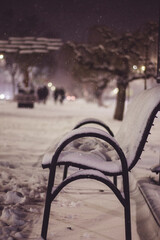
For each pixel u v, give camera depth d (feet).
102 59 51.42
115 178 13.07
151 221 9.29
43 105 119.85
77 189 13.43
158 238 8.18
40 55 60.75
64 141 8.52
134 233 9.17
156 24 45.03
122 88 53.67
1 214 10.25
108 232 9.21
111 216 10.46
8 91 193.88
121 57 49.44
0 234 8.62
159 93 8.77
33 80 156.04
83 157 9.01
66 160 8.82
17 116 59.98
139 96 11.86
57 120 53.36
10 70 132.36
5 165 17.01
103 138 8.54
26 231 9.08
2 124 43.57
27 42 60.90
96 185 14.10
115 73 51.44
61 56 54.54
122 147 10.91
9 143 26.35
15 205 10.94
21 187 13.17
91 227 9.56
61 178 15.25
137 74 50.21
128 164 9.02
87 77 54.44
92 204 11.60
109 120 53.11
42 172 16.12
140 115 9.62
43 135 32.89
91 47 52.01
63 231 9.22
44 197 12.15
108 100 165.58
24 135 32.37
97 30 51.75
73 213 10.69
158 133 28.53
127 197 8.50
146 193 10.95
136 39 47.88
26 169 16.57
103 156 10.47
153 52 45.93
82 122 13.30
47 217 8.54
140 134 8.87
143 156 19.47
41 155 21.04
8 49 61.72
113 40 50.88
